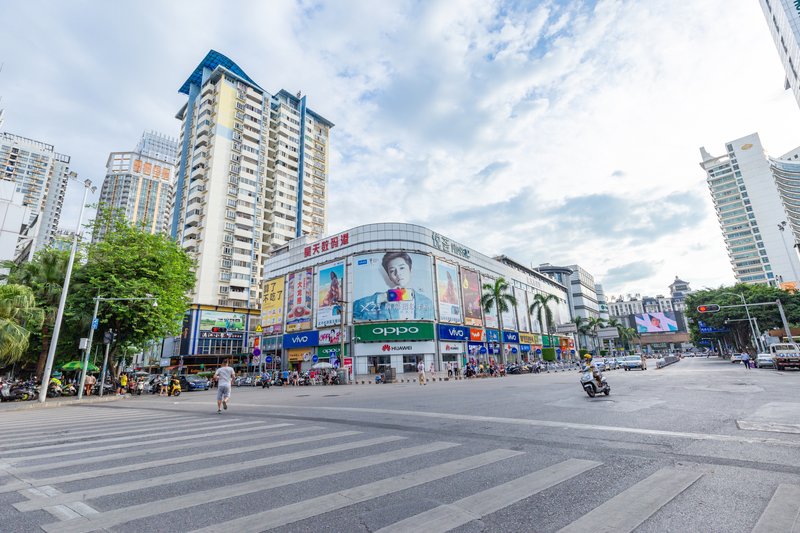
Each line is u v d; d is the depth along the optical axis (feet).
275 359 159.74
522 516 11.23
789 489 12.59
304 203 263.49
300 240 166.61
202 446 21.56
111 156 465.06
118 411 46.14
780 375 68.64
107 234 88.79
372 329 130.72
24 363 108.78
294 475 15.57
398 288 134.21
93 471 16.66
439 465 16.69
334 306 141.59
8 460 19.03
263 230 237.66
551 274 330.95
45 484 14.89
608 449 18.71
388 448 20.12
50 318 82.69
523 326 206.90
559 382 69.82
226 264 208.54
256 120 241.96
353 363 128.88
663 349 436.76
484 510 11.72
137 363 223.10
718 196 428.15
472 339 154.20
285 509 12.00
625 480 14.16
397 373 127.03
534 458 17.48
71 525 10.95
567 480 14.33
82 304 78.79
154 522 11.12
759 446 18.20
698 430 22.31
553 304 259.60
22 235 160.04
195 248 208.13
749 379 59.98
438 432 24.27
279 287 169.17
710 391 43.27
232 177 221.25
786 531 9.68
